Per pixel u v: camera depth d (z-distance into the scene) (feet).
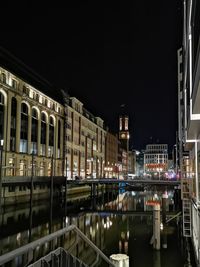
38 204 209.87
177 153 283.79
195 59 38.09
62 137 294.05
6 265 57.21
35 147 243.40
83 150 357.61
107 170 452.76
